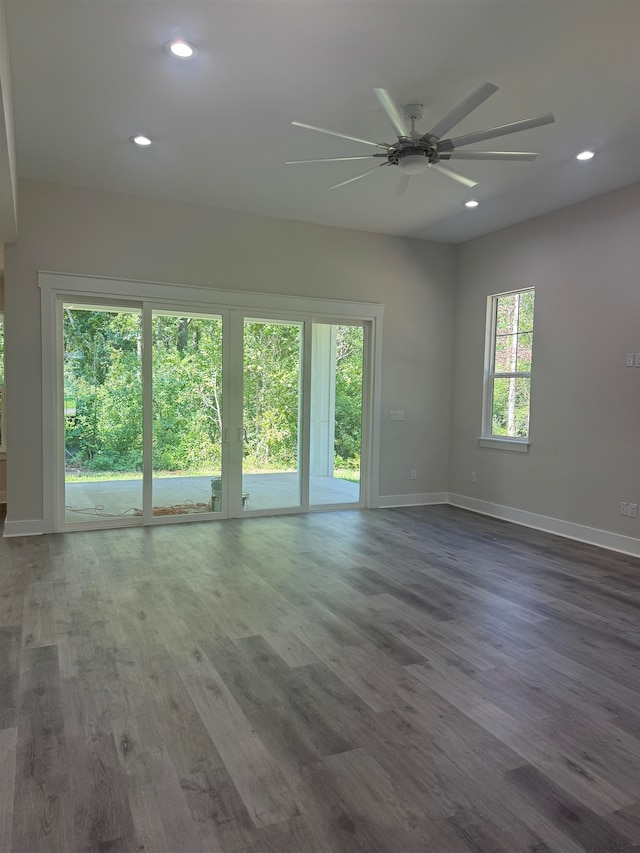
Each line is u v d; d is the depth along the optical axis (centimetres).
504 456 601
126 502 532
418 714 228
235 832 164
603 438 495
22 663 263
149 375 527
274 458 591
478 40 277
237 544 475
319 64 299
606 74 306
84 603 337
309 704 233
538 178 454
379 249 624
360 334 631
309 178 461
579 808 177
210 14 260
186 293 532
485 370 630
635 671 267
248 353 570
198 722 219
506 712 230
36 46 284
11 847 157
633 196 466
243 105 344
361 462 642
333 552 458
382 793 182
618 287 480
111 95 333
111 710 226
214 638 293
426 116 355
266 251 565
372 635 301
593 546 495
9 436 483
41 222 480
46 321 486
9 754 197
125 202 506
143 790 181
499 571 417
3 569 399
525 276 573
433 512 627
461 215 554
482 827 168
